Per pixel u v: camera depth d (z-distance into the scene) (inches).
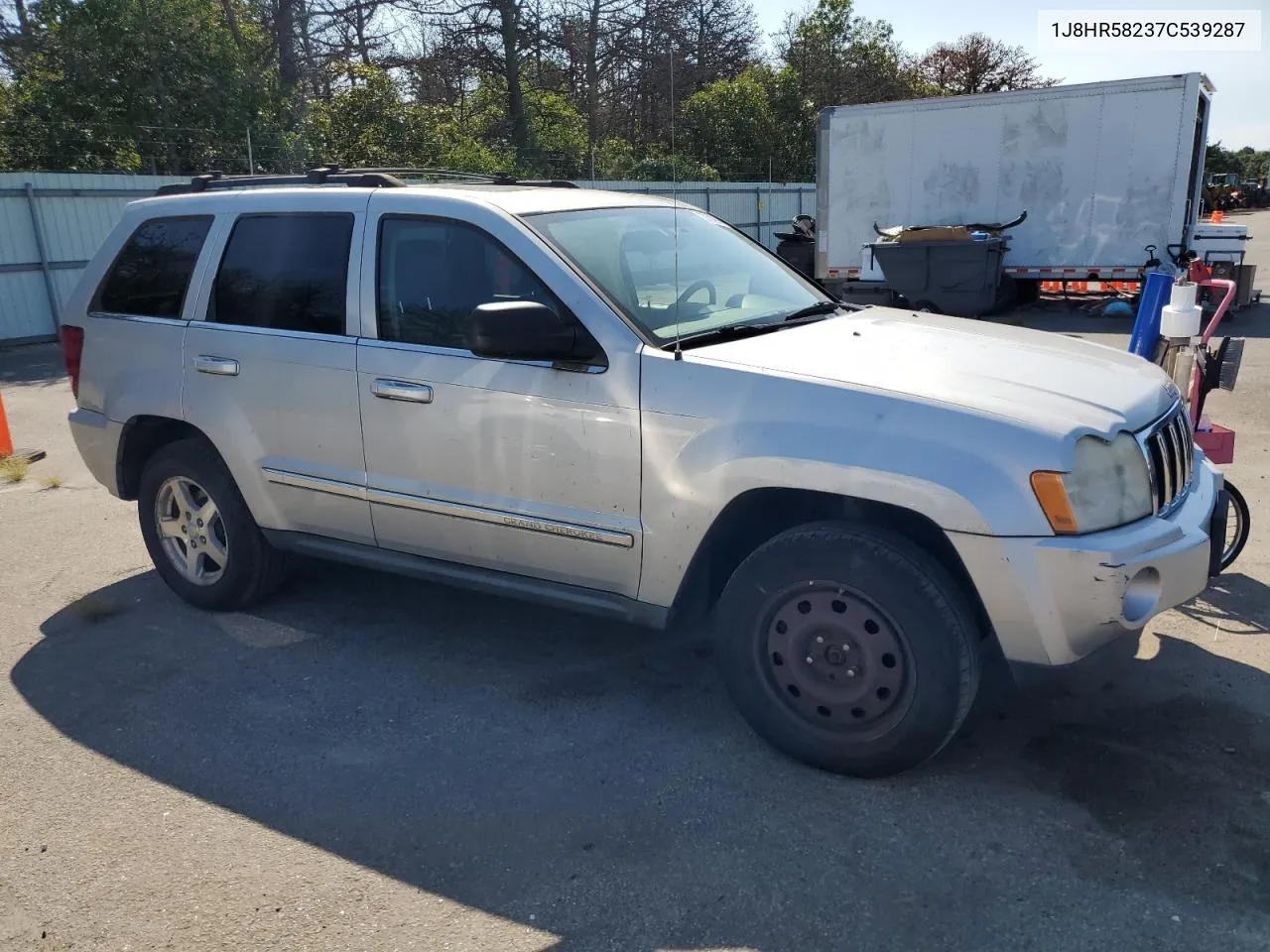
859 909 106.6
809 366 130.2
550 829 122.3
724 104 1238.9
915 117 617.9
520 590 153.6
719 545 138.7
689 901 108.7
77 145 762.2
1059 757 133.9
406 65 1216.2
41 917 109.3
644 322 140.5
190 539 192.5
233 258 177.0
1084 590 114.2
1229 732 138.5
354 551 171.2
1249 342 482.0
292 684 162.9
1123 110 560.4
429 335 154.3
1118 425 121.5
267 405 170.7
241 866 117.2
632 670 164.9
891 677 124.1
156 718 153.2
